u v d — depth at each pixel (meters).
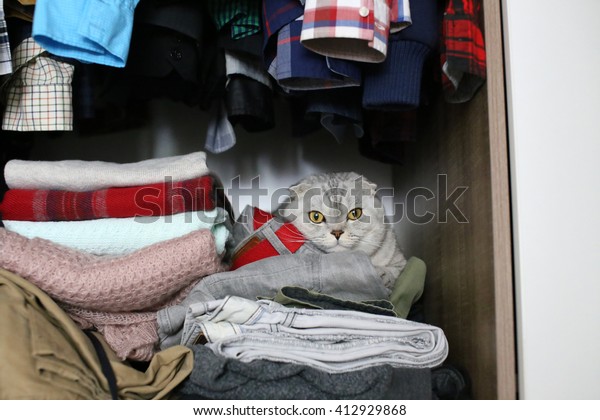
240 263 0.95
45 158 1.25
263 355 0.69
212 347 0.69
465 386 0.76
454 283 0.87
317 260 0.84
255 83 0.94
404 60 0.79
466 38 0.73
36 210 0.79
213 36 0.95
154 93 0.97
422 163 1.11
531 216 0.67
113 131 1.22
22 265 0.69
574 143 0.69
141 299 0.75
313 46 0.75
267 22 0.81
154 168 0.82
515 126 0.69
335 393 0.66
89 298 0.71
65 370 0.60
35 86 0.77
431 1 0.79
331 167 1.33
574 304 0.66
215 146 1.11
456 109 0.88
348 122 0.94
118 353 0.72
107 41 0.68
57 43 0.68
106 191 0.81
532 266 0.67
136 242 0.80
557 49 0.70
